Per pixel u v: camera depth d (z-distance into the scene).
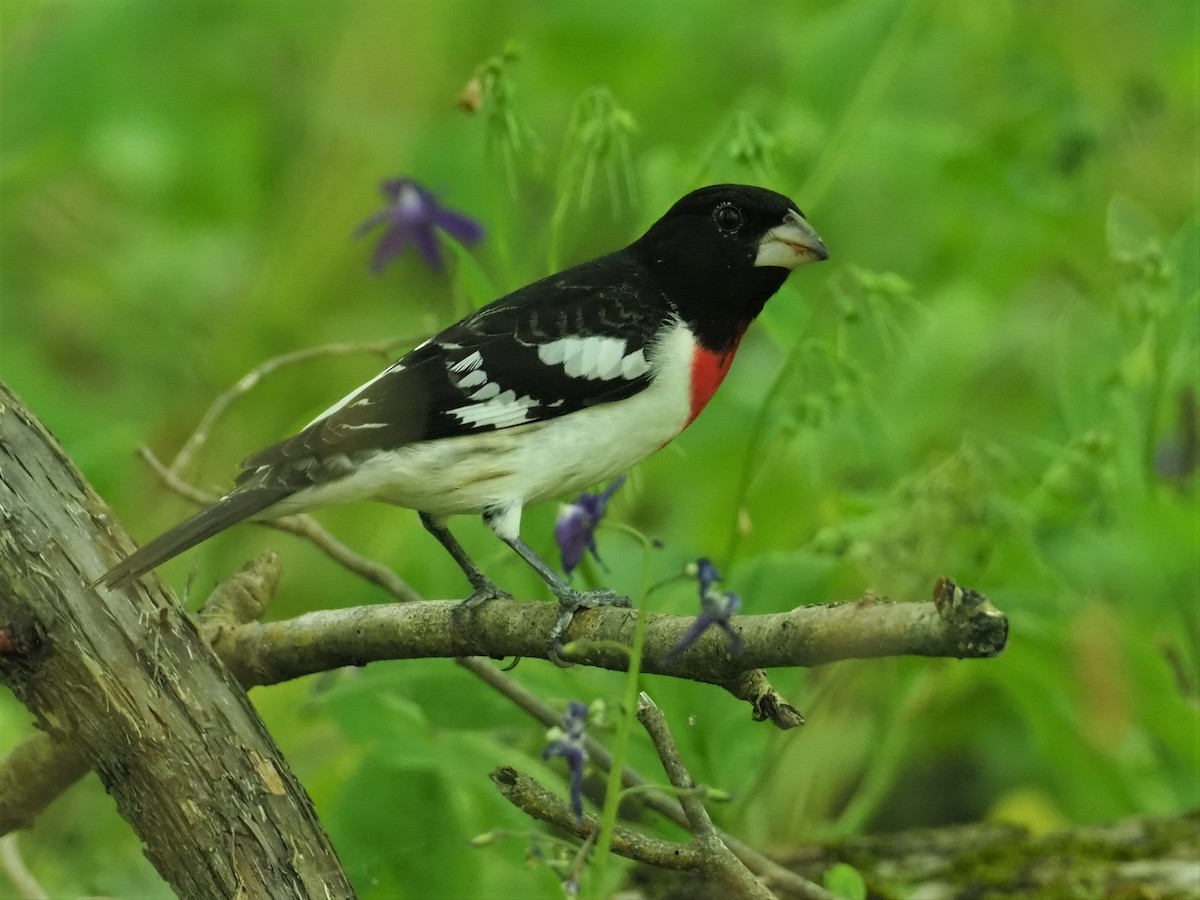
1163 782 9.97
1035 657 9.37
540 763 9.15
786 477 11.39
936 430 11.77
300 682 10.01
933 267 13.51
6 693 10.42
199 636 6.39
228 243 14.89
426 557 9.92
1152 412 9.62
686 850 6.22
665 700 8.82
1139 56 12.98
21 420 6.41
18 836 9.66
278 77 15.09
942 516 8.93
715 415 11.26
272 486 7.28
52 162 14.27
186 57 14.89
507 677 8.48
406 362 7.78
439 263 9.45
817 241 8.21
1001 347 12.72
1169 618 9.52
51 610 6.18
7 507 6.24
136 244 14.95
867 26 11.84
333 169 14.10
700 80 14.50
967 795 11.53
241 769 6.17
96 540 6.34
